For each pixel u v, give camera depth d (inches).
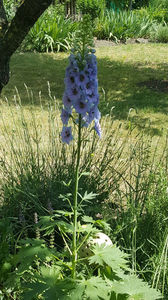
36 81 399.2
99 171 169.2
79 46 89.7
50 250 103.6
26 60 494.9
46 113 295.0
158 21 778.2
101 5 718.5
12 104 315.9
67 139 95.2
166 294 113.9
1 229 120.6
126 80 413.4
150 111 309.6
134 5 874.1
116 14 706.8
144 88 382.6
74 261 102.6
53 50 569.3
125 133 258.4
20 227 143.7
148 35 709.9
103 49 600.1
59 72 440.8
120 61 512.1
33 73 430.6
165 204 140.5
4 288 108.3
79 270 117.5
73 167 168.9
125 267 102.4
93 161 190.1
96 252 98.3
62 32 569.3
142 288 94.5
